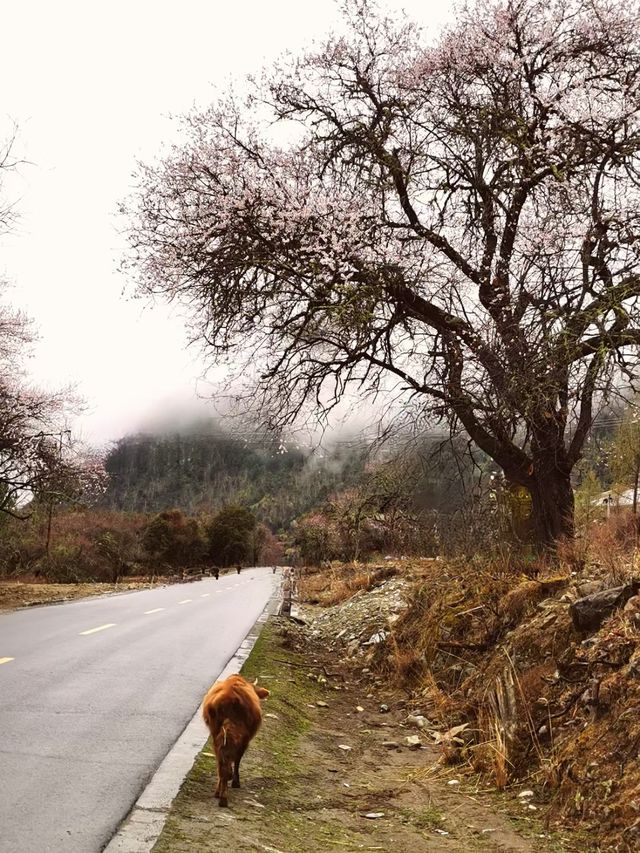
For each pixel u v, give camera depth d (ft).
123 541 233.55
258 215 41.32
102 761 19.35
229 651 40.75
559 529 38.58
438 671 31.55
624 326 31.07
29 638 43.06
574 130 39.65
